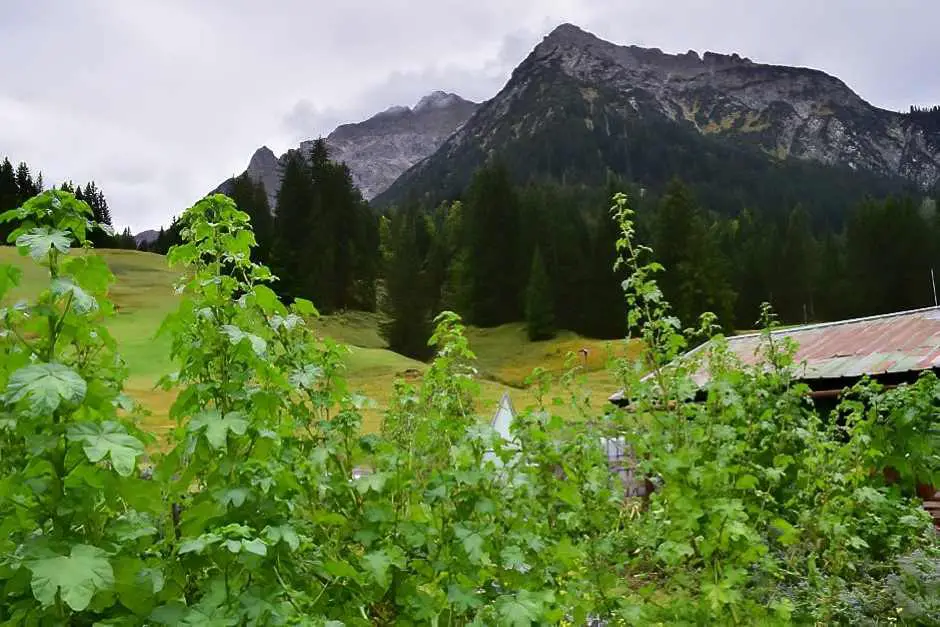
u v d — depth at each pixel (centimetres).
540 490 379
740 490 400
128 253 5697
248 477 253
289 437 327
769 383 554
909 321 962
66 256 234
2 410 216
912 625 416
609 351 523
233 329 267
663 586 416
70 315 229
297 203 6412
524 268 5866
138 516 277
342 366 378
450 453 341
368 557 282
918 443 442
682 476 378
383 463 344
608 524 407
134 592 217
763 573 421
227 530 215
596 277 5584
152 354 1917
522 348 4919
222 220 309
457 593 280
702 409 465
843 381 830
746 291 6153
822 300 6122
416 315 5100
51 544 195
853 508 456
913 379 783
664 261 5438
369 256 6512
